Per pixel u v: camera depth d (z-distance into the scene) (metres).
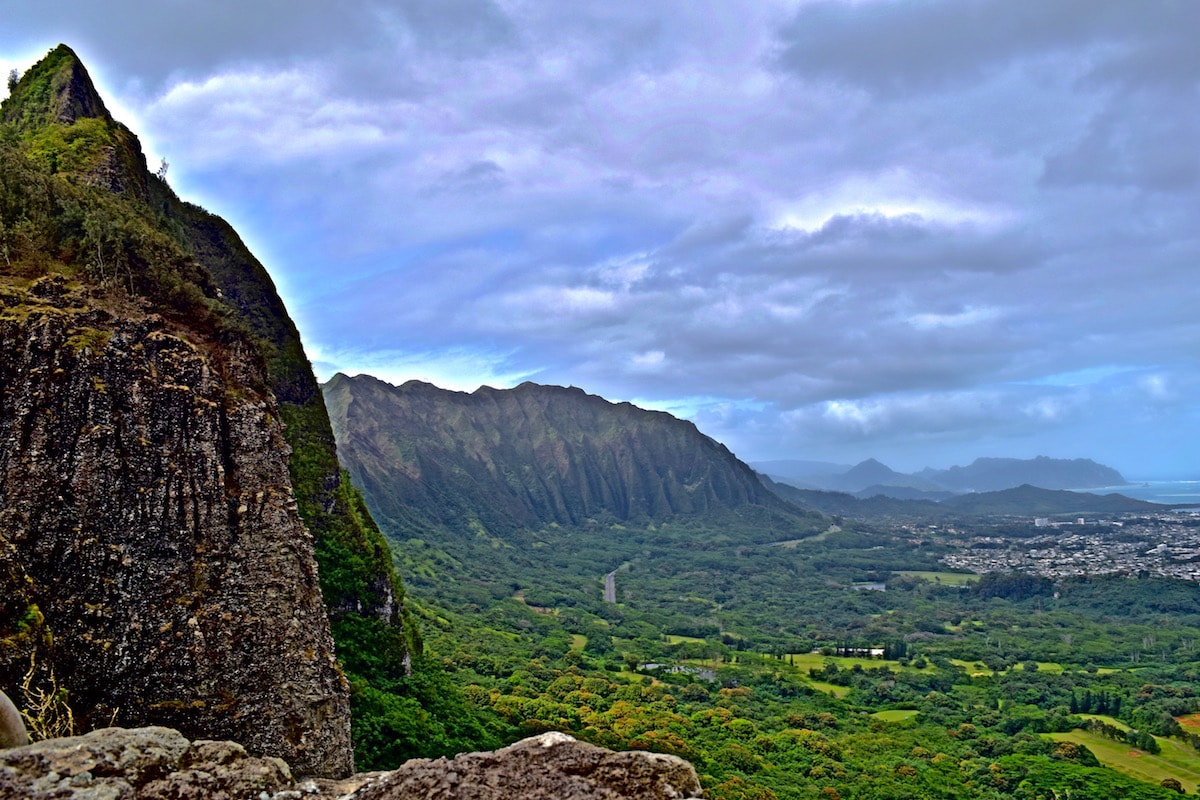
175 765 11.57
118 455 23.02
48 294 24.25
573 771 11.87
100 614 21.47
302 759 23.62
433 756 37.56
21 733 11.79
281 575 25.34
